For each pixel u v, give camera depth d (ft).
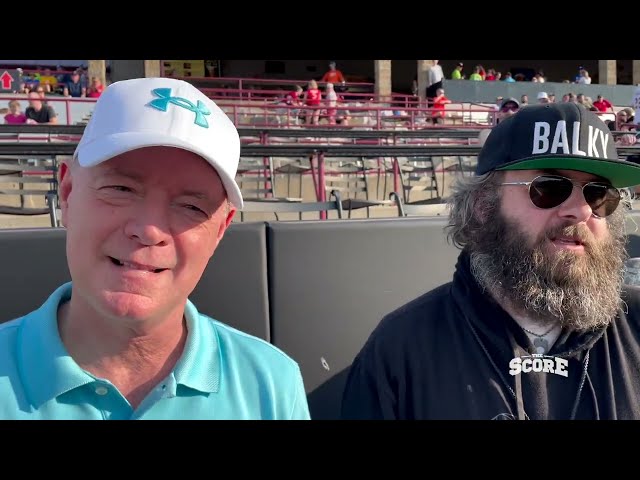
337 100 52.47
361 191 26.27
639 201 8.91
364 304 7.18
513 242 5.66
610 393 5.50
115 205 3.93
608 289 5.65
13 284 6.35
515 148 5.65
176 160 3.96
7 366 4.14
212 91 48.83
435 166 28.14
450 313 5.88
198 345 4.58
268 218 18.57
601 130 5.68
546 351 5.78
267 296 6.92
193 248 4.14
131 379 4.46
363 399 5.86
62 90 58.80
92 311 4.24
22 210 14.56
